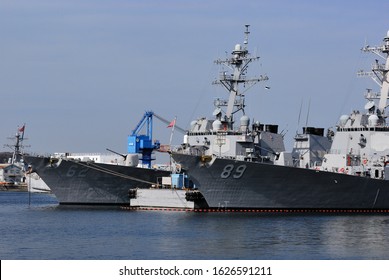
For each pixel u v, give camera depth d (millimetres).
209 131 127562
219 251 72188
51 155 127562
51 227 93312
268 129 131500
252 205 108562
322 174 107938
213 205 109562
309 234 84875
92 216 108688
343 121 122438
